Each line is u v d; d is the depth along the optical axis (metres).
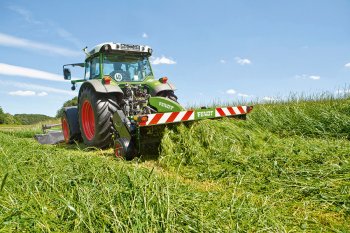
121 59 5.93
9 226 1.77
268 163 3.30
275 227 2.01
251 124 4.89
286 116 6.09
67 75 6.93
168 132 4.12
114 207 2.04
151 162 4.09
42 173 2.80
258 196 2.63
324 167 3.03
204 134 4.02
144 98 5.51
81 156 3.62
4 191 2.25
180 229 1.90
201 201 2.37
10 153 3.72
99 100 5.21
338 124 5.29
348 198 2.40
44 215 1.89
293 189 2.69
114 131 4.99
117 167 2.97
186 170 3.52
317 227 2.08
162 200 2.15
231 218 2.09
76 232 1.78
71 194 2.21
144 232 1.81
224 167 3.40
